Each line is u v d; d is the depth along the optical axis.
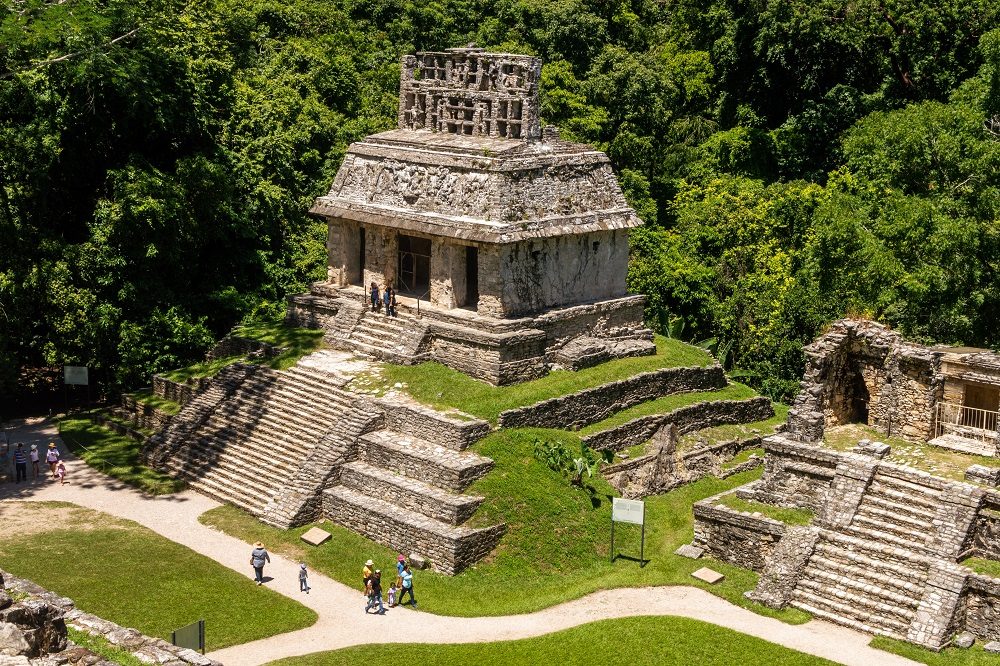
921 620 36.47
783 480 42.31
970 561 37.78
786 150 78.31
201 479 49.00
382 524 43.78
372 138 55.44
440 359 50.91
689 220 70.62
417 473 44.81
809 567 39.41
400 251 55.19
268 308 62.28
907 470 40.19
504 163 49.97
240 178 64.69
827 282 57.59
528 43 84.00
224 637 37.31
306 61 78.38
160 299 60.25
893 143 55.56
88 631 28.58
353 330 54.19
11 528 45.03
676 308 67.50
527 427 47.16
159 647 28.02
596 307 53.16
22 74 58.12
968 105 57.75
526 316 50.75
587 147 54.00
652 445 50.16
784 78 78.56
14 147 58.06
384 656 36.34
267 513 45.66
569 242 52.41
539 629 38.16
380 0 90.88
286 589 40.91
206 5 75.81
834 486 40.72
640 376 51.53
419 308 52.56
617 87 78.56
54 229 61.44
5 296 57.41
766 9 75.50
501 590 41.25
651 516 46.25
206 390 53.69
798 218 69.50
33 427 57.16
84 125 60.03
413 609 39.75
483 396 48.06
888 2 72.81
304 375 51.53
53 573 41.09
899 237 53.97
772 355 63.41
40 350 59.38
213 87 66.94
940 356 42.31
